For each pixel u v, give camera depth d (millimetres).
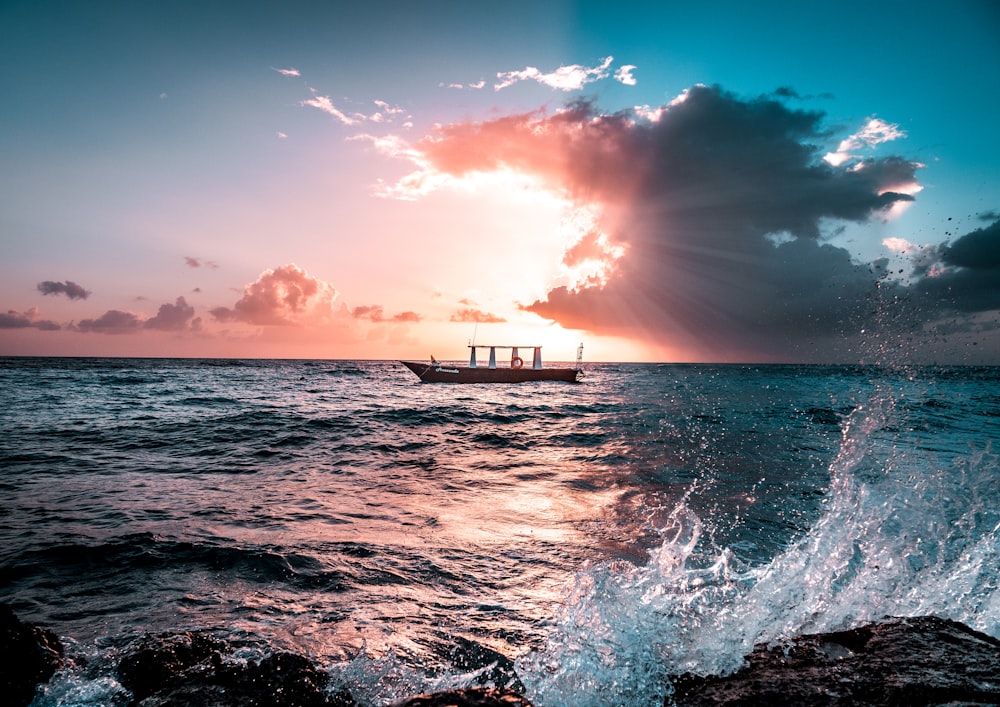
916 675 2521
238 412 21844
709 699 2623
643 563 5664
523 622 4254
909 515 5363
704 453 12680
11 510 7617
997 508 5777
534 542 6363
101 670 3350
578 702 2863
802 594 3893
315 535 6516
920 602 3738
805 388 41719
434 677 3338
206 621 4227
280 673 3117
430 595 4805
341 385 44812
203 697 2855
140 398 28531
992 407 22609
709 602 4012
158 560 5586
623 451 13336
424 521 7289
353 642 3854
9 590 4867
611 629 3504
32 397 28250
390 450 13977
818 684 2574
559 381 46562
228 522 7062
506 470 11242
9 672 3105
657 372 104250
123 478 10117
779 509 7762
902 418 11961
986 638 2900
